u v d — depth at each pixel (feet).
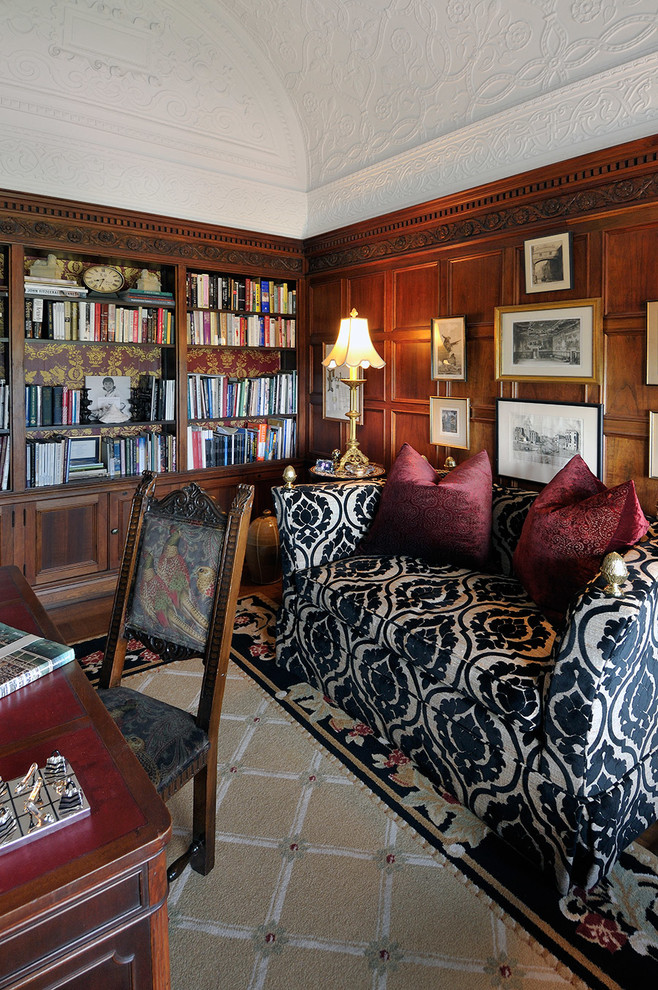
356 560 8.92
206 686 5.02
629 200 7.93
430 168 10.55
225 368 14.56
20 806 2.62
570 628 4.99
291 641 8.84
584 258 8.56
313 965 4.50
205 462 13.50
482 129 9.50
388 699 7.07
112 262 12.23
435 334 10.94
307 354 14.75
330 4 9.77
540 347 9.20
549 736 5.18
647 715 5.51
